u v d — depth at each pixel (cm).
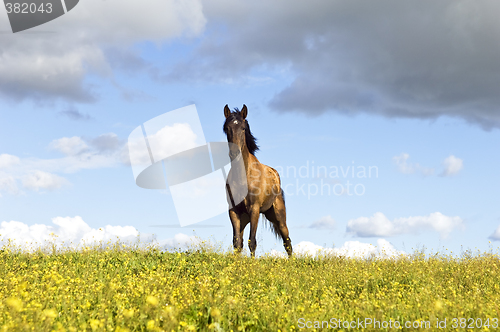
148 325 330
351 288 597
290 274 666
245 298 502
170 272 666
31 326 330
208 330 367
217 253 839
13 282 518
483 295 542
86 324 360
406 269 709
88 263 711
